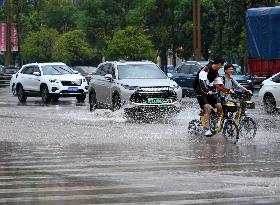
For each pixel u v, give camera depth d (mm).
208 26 105812
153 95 39438
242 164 20734
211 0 105625
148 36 100125
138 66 42062
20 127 33500
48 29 127000
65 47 116938
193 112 43312
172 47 112375
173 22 110000
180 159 21969
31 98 64688
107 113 42906
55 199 15484
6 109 47688
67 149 24844
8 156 23047
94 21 116375
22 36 135750
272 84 42344
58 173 19297
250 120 28109
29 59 125562
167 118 38969
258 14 50875
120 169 19922
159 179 18016
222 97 28062
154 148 24938
